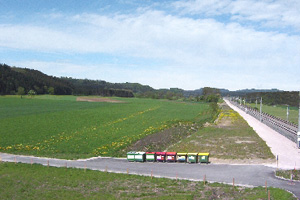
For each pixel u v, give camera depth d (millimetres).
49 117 96000
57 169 40219
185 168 41062
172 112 124312
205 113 126188
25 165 42094
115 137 64875
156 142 61031
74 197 29344
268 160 45281
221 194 30109
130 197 29328
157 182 34500
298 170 39438
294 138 65375
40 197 29375
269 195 28766
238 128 82375
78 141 60438
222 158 46812
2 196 29547
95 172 38781
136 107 143000
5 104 138875
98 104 155500
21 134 67062
